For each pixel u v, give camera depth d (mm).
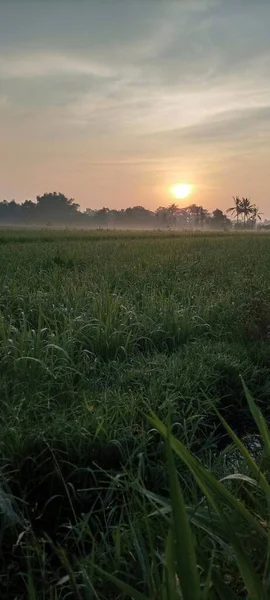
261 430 1981
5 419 3465
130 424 3502
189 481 3039
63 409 3717
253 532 2064
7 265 12086
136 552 2236
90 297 7273
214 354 5258
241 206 154125
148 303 7148
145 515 2070
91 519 2756
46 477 3088
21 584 2336
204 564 1664
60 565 2445
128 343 5570
